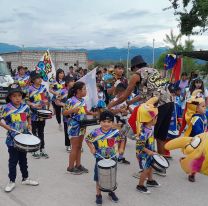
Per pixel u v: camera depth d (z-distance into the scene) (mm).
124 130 5820
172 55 8070
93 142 5090
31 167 6602
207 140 3541
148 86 6012
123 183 5926
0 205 4898
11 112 5398
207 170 3529
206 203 5270
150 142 5453
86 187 5676
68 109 6129
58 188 5598
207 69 23266
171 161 7301
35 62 39844
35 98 7078
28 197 5203
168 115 6250
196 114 6000
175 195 5527
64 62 41938
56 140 8836
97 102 7648
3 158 7039
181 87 10555
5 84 15641
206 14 20000
